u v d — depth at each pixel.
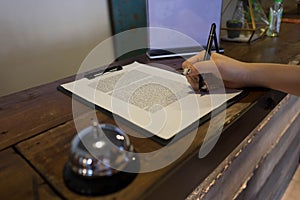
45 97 0.62
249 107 0.55
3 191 0.35
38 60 1.06
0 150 0.43
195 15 0.90
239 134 0.55
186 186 0.43
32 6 0.98
